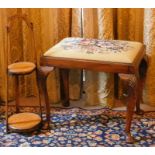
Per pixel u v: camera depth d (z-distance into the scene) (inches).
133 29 107.7
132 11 105.6
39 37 108.2
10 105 111.4
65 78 107.0
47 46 108.7
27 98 116.0
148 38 102.5
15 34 109.2
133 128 96.9
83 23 106.0
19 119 98.7
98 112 106.3
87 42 98.7
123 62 87.4
